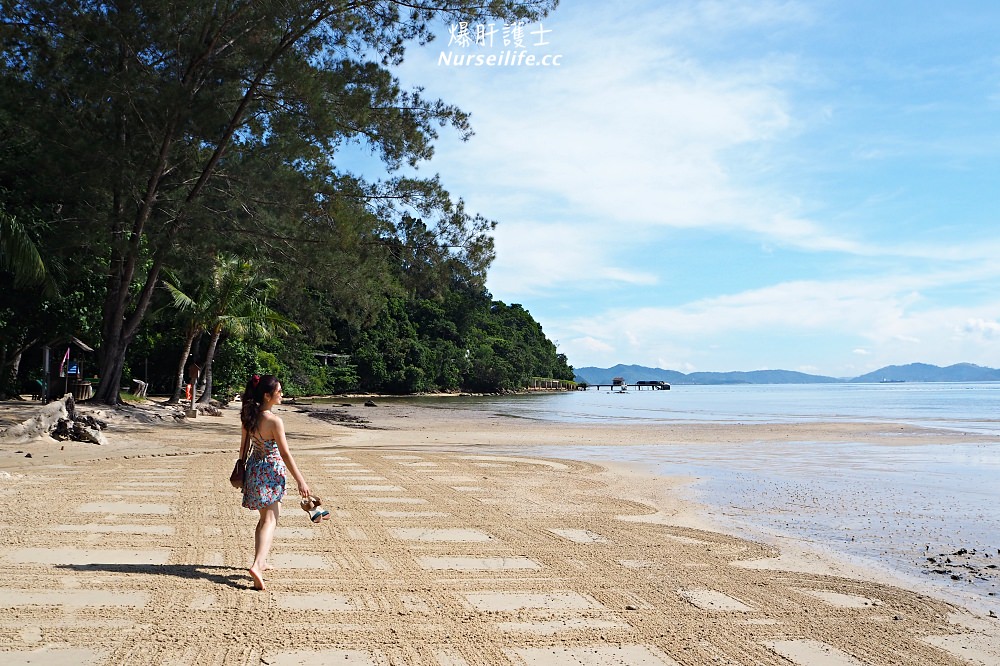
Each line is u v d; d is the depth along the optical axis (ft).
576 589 19.13
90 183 69.72
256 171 75.46
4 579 17.97
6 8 68.08
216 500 30.14
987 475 47.21
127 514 26.58
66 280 80.23
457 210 83.56
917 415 139.23
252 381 19.29
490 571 20.65
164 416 79.61
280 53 70.79
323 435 75.72
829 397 317.83
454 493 35.22
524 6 69.05
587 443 70.79
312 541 23.56
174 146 75.46
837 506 34.91
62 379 84.94
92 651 13.70
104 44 68.49
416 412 143.84
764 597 19.04
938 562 23.99
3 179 75.56
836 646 15.55
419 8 71.10
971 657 15.19
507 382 374.43
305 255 79.61
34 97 68.90
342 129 75.05
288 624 15.60
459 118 78.13
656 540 25.91
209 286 100.94
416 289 87.40
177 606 16.42
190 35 70.79
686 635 15.88
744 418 126.72
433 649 14.52
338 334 295.28
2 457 43.14
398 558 21.75
